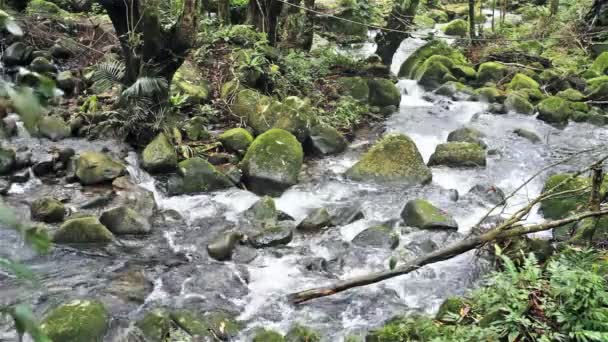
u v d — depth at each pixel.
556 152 7.46
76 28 9.33
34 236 0.89
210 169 5.96
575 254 3.89
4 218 0.85
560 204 5.41
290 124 6.91
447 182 6.52
